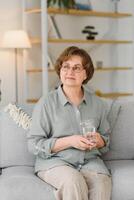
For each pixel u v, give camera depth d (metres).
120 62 5.88
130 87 5.87
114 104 2.95
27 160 2.78
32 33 5.25
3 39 4.89
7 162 2.76
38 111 2.58
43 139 2.54
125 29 5.81
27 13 5.17
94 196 2.41
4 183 2.41
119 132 2.90
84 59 2.61
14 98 5.23
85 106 2.65
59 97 2.62
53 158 2.54
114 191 2.49
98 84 5.79
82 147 2.45
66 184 2.32
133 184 2.50
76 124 2.59
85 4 5.43
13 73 5.21
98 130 2.70
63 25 5.47
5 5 5.09
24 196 2.37
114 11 5.74
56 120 2.57
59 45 5.45
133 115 2.95
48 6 5.14
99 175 2.48
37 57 5.32
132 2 5.74
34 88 5.36
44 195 2.38
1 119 2.82
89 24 5.64
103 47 5.77
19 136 2.78
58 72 2.68
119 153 2.90
